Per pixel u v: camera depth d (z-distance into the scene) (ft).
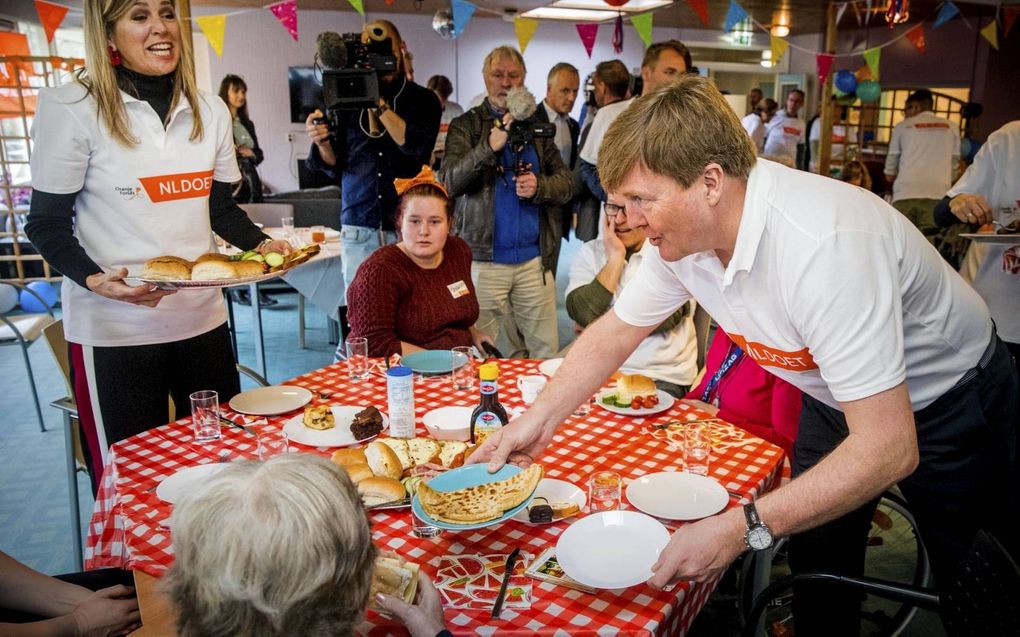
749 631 5.08
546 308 12.71
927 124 21.65
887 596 4.52
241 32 28.45
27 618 4.55
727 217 3.95
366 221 12.47
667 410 6.29
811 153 27.91
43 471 10.57
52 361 15.44
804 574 4.81
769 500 3.84
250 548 2.52
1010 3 24.56
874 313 3.67
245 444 5.64
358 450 5.10
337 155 12.39
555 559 4.12
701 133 3.73
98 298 6.53
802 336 3.98
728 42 35.94
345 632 2.76
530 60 32.65
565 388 5.05
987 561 3.88
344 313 11.03
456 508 4.29
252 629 2.58
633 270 8.59
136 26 6.13
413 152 12.16
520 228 12.01
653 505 4.65
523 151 11.79
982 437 4.93
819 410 5.73
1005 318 8.90
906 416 3.71
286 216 17.35
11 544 8.69
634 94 16.55
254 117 29.32
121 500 4.77
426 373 7.09
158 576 4.01
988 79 30.66
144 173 6.51
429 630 3.43
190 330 6.96
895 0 19.84
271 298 20.48
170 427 5.98
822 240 3.72
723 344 7.48
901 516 7.95
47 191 6.23
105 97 6.18
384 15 30.14
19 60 16.33
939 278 4.50
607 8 25.52
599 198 13.99
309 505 2.62
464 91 31.99
